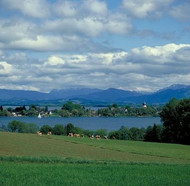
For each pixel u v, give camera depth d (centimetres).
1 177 3269
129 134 12900
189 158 6372
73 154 5897
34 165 4062
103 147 7606
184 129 11294
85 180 3291
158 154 6781
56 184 3045
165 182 3353
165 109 11769
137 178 3522
